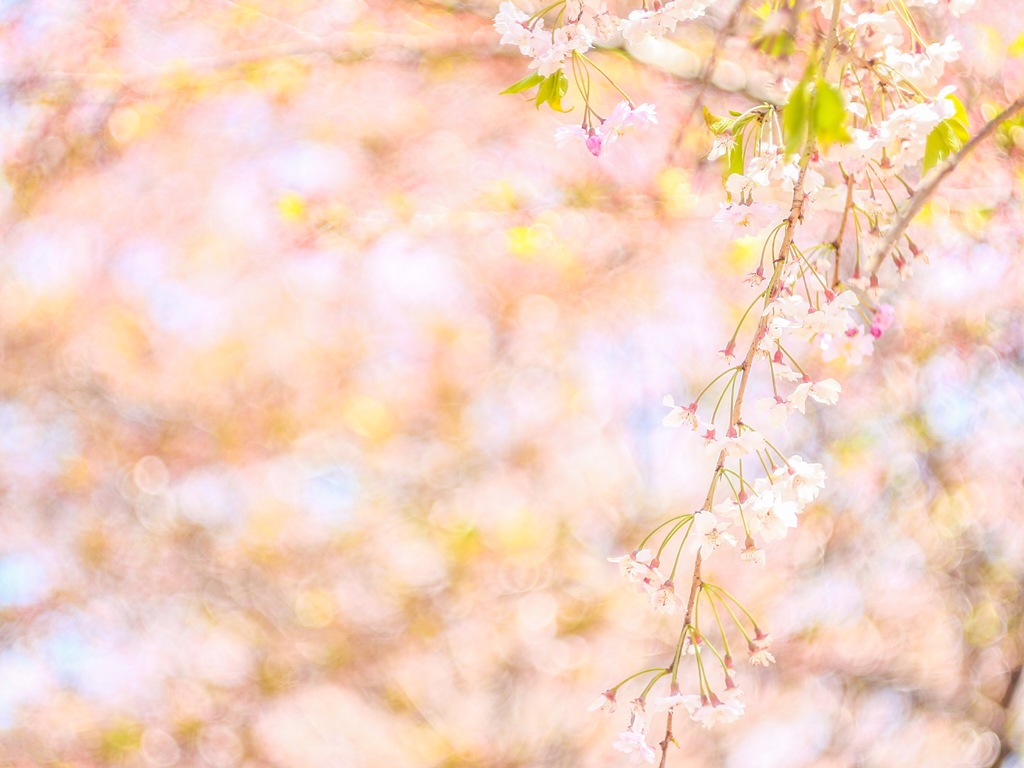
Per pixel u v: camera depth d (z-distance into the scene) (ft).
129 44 14.11
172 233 19.26
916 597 17.92
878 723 18.69
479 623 24.25
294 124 16.67
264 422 24.29
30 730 22.12
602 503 23.53
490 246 17.92
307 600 24.29
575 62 5.11
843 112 3.65
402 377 23.80
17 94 13.62
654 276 17.40
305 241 13.23
